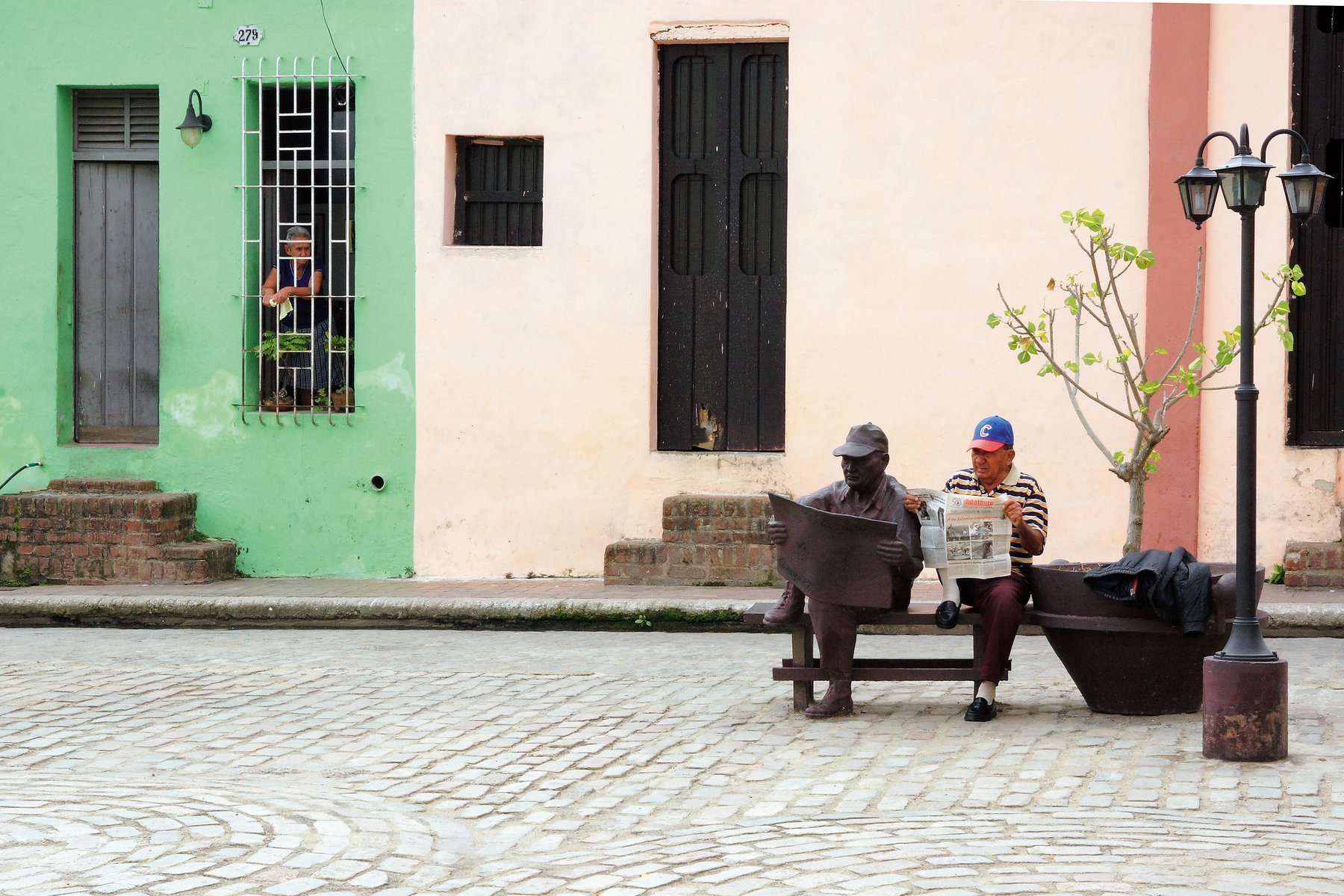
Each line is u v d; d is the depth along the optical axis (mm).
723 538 12641
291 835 5867
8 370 14148
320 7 13672
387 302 13633
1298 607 10672
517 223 13727
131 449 14000
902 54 12859
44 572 13328
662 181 13500
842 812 6074
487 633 11625
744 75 13398
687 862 5383
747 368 13438
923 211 12859
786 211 13266
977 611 7859
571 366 13383
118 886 5168
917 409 12898
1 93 14086
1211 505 12461
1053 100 12656
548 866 5477
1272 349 12250
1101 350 12609
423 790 6734
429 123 13547
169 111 13875
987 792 6285
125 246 14312
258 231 13953
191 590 12781
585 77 13320
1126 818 5762
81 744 7742
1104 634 7609
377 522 13672
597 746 7484
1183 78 12398
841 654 7906
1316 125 12266
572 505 13383
